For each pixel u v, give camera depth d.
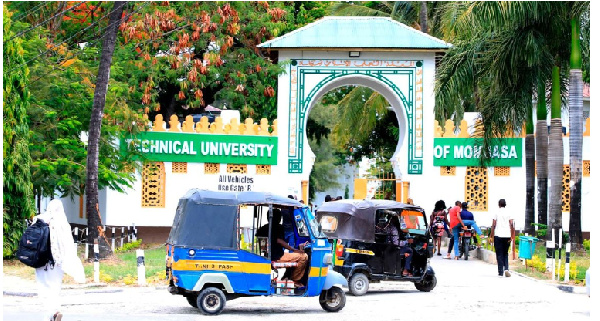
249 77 36.56
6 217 23.06
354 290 18.94
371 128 44.97
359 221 19.17
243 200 15.16
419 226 23.27
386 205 19.48
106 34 24.62
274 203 15.31
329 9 46.75
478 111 34.53
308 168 34.38
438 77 29.77
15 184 23.12
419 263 19.69
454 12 29.33
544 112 30.94
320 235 15.80
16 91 23.12
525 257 24.05
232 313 15.48
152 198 33.12
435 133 34.69
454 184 34.66
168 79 35.28
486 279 22.48
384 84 34.59
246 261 15.08
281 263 15.31
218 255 14.98
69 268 13.22
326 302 15.97
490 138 29.80
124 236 31.25
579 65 27.25
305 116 34.44
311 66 34.56
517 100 28.50
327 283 15.91
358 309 16.41
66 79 28.23
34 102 26.69
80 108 28.42
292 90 34.47
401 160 34.78
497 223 23.14
